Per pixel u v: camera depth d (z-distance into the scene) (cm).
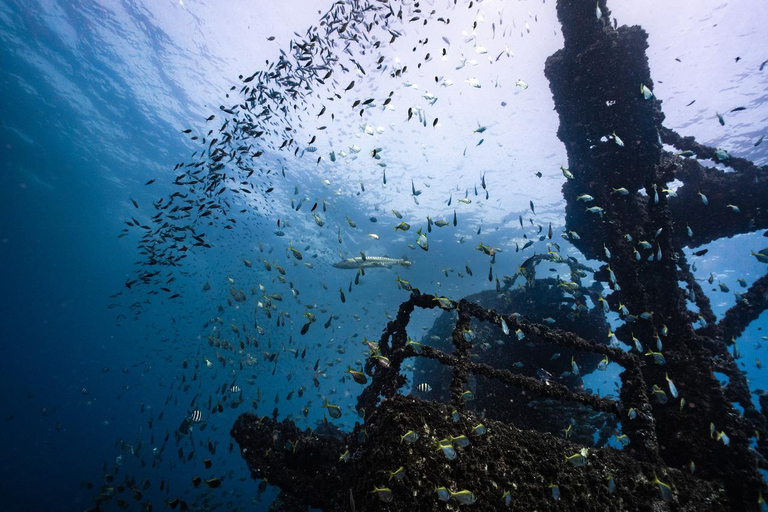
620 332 587
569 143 757
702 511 301
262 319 2655
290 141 856
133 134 2406
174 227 999
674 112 1472
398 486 271
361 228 2494
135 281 1053
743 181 718
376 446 308
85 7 1791
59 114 2292
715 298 2689
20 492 2769
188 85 2127
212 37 1916
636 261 596
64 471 3206
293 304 3403
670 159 643
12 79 2084
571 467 303
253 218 2619
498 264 2464
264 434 576
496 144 1812
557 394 427
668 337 532
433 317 3136
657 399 477
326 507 468
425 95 759
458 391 395
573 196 759
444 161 1975
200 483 545
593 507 280
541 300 937
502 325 507
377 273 2748
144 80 2112
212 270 3334
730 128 1441
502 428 329
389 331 617
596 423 742
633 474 311
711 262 2192
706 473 412
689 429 448
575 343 486
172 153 2502
